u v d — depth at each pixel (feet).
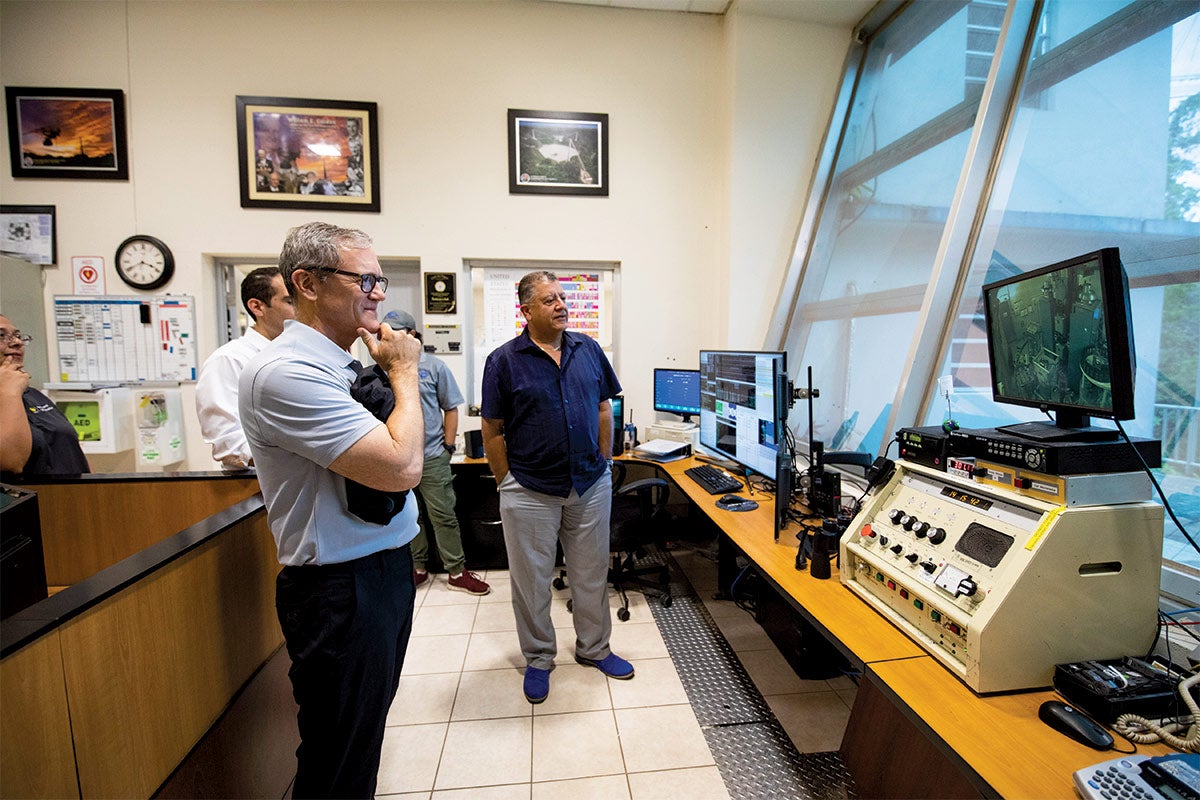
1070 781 2.30
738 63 9.71
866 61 9.64
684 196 10.67
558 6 10.04
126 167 9.30
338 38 9.61
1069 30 5.41
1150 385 4.53
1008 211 5.93
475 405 10.66
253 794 4.09
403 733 5.37
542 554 5.79
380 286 3.54
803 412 9.86
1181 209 4.35
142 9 9.16
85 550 5.34
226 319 10.19
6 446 5.25
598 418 6.03
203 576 3.54
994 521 3.20
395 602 3.66
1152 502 3.01
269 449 3.18
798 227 10.09
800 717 5.59
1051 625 2.87
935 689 2.92
